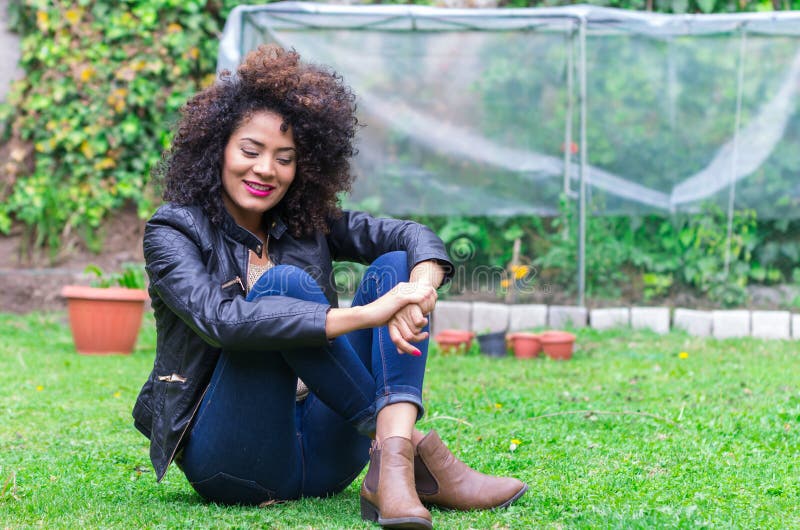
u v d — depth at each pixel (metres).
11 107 7.67
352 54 6.96
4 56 7.72
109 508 2.44
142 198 7.67
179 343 2.29
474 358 5.86
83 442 3.43
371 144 7.16
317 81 2.42
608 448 3.23
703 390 4.50
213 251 2.31
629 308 7.00
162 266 2.22
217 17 7.79
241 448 2.26
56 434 3.58
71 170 7.73
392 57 7.00
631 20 6.52
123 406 4.21
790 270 7.30
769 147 7.08
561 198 7.17
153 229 2.28
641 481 2.72
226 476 2.33
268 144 2.30
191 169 2.34
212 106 2.32
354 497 2.55
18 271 7.43
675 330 6.83
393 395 2.21
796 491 2.63
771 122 7.04
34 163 7.77
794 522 2.32
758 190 7.15
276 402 2.21
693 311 6.87
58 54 7.55
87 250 7.70
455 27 6.77
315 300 2.18
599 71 7.09
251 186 2.31
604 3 7.50
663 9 7.50
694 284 7.32
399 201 7.25
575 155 7.13
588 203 7.23
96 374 5.11
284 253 2.45
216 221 2.34
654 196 7.24
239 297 2.13
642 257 7.33
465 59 7.04
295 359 2.18
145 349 6.21
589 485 2.68
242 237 2.36
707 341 6.39
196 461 2.31
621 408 4.02
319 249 2.49
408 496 2.12
